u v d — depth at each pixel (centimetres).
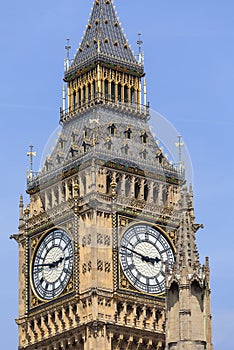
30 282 14762
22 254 14962
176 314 10419
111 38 15638
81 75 15500
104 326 13950
